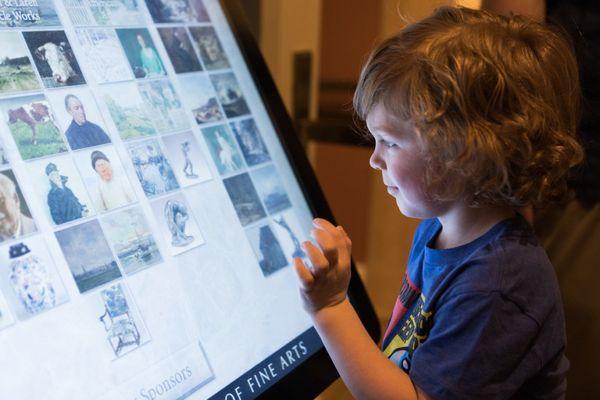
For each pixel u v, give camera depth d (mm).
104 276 495
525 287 530
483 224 583
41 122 500
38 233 465
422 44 537
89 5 591
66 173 501
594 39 842
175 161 600
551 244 940
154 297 524
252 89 734
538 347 529
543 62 547
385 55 556
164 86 629
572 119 598
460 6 615
